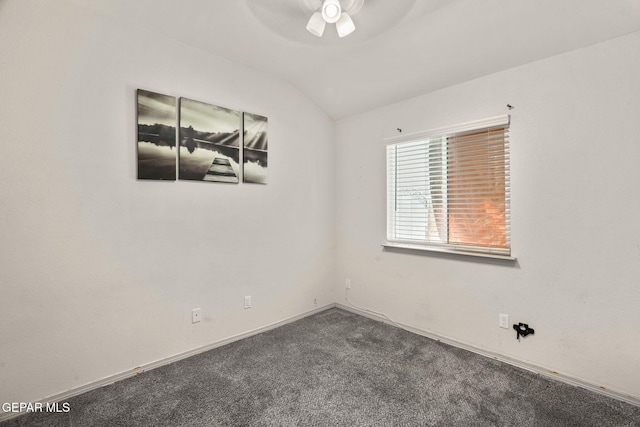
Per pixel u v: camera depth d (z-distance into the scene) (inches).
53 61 68.4
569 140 75.6
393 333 108.0
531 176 81.5
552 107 77.9
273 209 112.2
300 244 121.7
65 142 70.1
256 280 107.3
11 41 63.8
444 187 102.4
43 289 68.0
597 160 71.9
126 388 74.8
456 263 97.3
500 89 86.6
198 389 74.4
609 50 69.9
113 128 76.6
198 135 91.3
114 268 77.4
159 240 84.7
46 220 68.1
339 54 95.4
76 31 71.2
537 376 79.7
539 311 81.0
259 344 99.2
